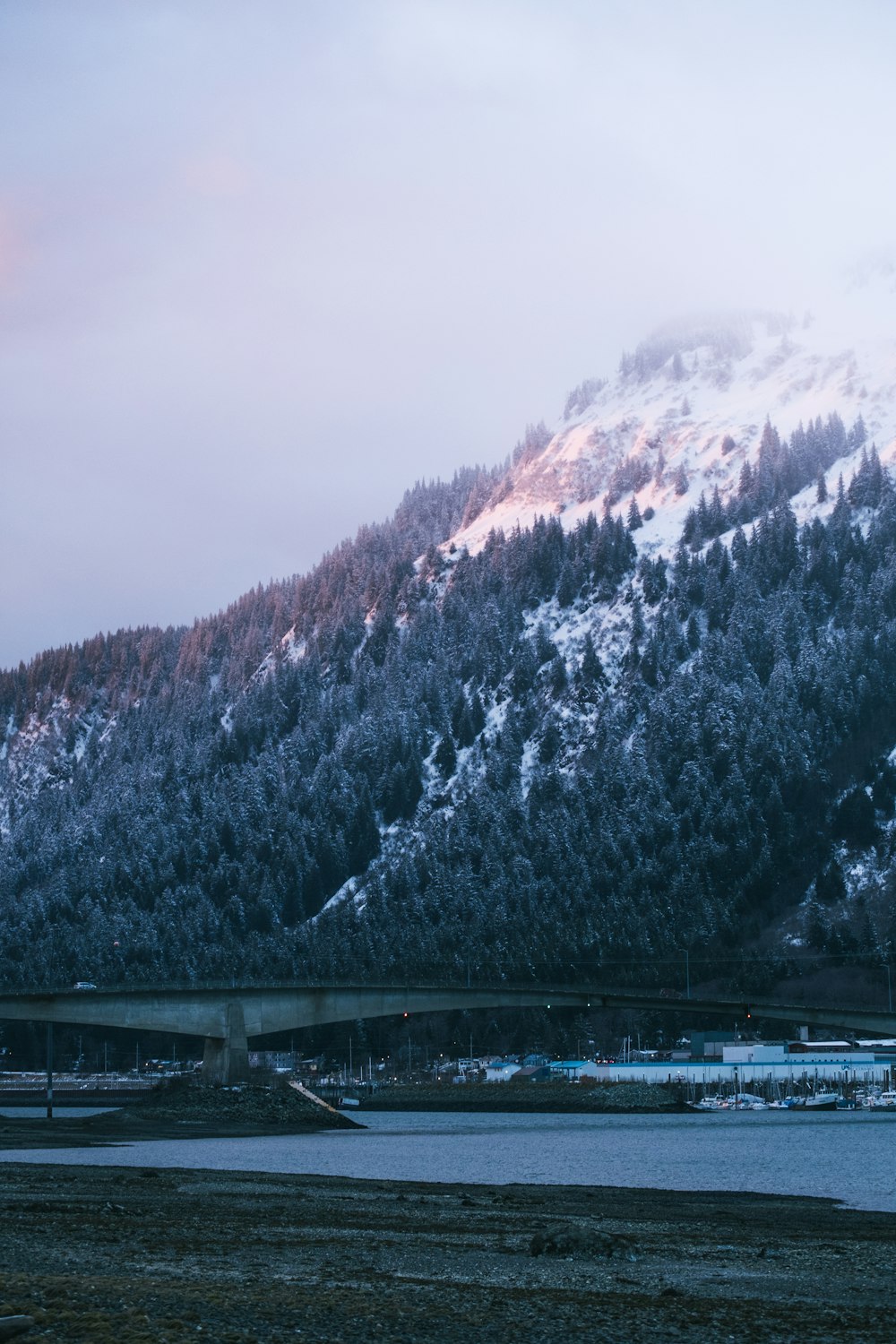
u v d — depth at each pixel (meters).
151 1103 152.88
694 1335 32.31
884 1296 39.72
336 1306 33.91
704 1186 82.31
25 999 149.38
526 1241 49.94
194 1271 39.00
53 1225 49.06
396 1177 86.00
